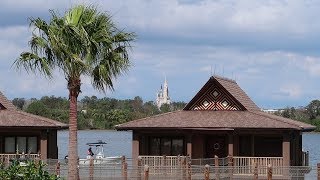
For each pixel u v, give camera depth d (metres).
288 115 129.38
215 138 52.19
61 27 32.06
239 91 55.25
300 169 42.19
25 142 53.31
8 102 54.78
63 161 43.59
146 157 48.00
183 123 49.41
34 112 128.62
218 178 42.16
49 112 128.62
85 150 110.81
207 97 52.12
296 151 53.00
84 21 32.62
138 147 49.97
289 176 42.97
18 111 52.94
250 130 48.31
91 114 130.62
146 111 151.38
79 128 128.75
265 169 45.41
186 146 50.78
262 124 48.22
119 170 41.94
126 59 33.59
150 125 49.34
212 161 47.62
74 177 33.16
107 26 33.00
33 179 24.28
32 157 50.25
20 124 49.91
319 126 122.25
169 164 48.09
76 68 32.25
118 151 111.56
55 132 56.91
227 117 50.12
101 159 49.91
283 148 47.75
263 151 51.25
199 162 46.19
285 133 47.81
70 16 32.62
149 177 43.16
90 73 32.94
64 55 32.22
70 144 33.09
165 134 51.62
